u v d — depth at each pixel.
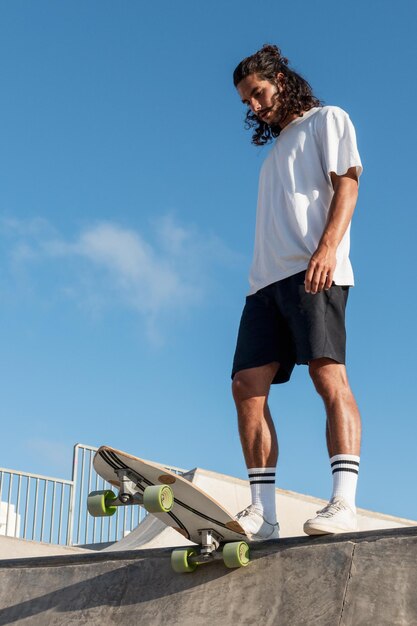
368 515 11.80
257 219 4.18
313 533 3.43
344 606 3.15
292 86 4.17
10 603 3.92
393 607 3.07
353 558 3.28
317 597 3.23
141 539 10.75
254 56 4.18
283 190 4.07
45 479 12.52
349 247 3.97
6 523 11.97
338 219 3.82
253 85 4.16
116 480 3.57
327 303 3.82
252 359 3.96
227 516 3.42
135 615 3.56
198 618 3.41
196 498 3.42
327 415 3.76
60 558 4.00
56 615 3.75
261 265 4.07
